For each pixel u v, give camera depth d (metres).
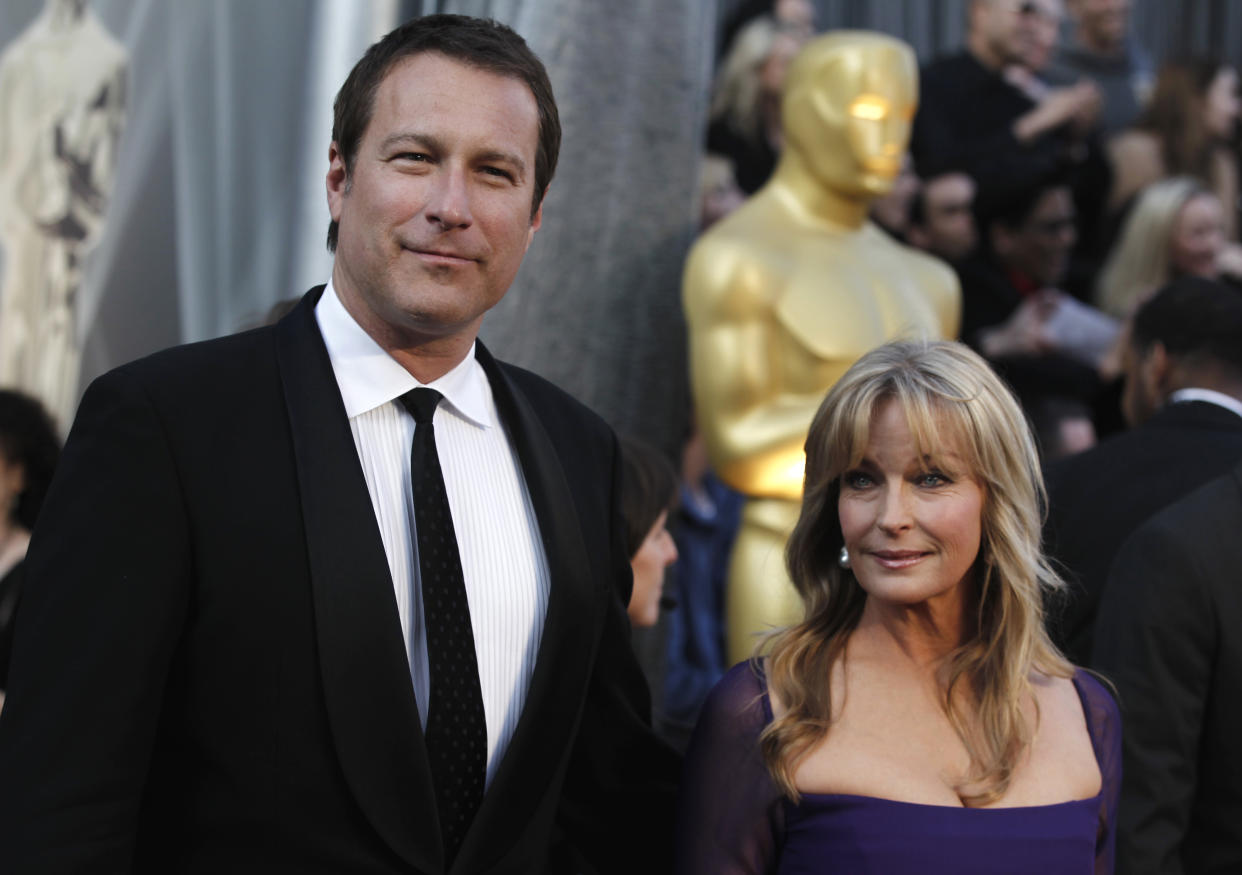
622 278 3.10
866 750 1.48
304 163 2.61
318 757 1.28
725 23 4.18
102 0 2.68
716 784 1.52
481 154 1.32
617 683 1.60
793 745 1.47
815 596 1.59
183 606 1.26
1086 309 4.14
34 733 1.20
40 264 2.66
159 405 1.28
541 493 1.46
